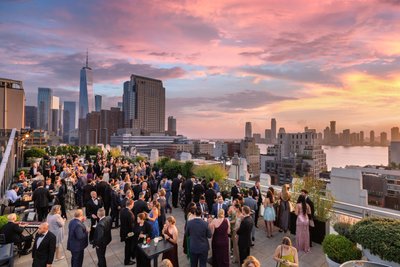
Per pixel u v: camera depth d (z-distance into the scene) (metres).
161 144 189.12
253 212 9.38
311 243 9.34
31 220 9.48
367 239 6.29
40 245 6.35
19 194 12.34
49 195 10.76
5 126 40.19
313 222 9.15
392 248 5.82
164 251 6.68
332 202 9.42
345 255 6.74
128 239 7.77
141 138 178.88
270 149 119.94
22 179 15.13
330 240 7.13
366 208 8.95
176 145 181.38
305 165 92.44
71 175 14.91
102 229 7.13
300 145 107.12
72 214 12.71
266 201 9.98
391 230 6.13
